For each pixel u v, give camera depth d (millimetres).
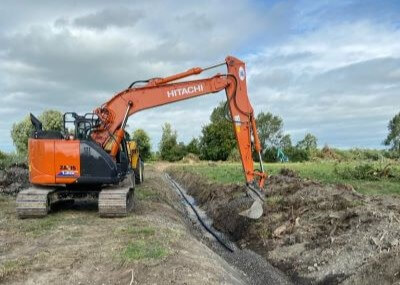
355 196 16484
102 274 9367
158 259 9945
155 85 16953
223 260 13039
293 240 14383
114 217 15625
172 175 51781
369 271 10469
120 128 16922
